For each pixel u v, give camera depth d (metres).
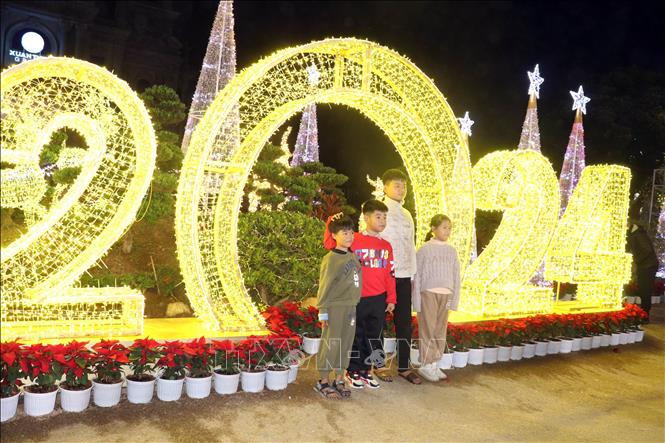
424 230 7.24
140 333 5.14
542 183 7.41
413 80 6.56
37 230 4.83
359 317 5.12
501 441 4.29
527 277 7.45
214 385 4.80
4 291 4.84
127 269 8.00
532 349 6.80
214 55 11.49
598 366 6.75
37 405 4.08
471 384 5.62
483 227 15.56
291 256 7.24
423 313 5.59
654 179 17.02
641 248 9.77
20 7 25.55
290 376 5.13
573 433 4.57
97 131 5.02
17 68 4.50
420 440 4.18
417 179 7.29
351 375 5.22
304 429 4.21
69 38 26.94
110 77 4.96
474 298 7.20
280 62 5.71
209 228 6.12
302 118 16.53
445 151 6.98
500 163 7.31
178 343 4.66
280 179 9.73
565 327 7.25
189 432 4.02
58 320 5.09
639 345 8.05
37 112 4.85
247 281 7.07
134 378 4.50
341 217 4.86
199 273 5.41
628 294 10.81
